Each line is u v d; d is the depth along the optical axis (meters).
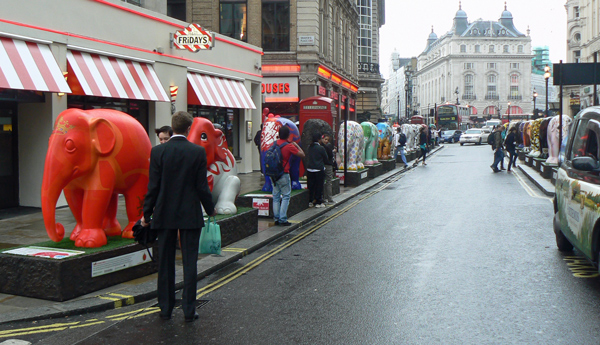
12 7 11.09
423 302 5.93
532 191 16.53
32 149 12.39
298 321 5.38
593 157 6.65
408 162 31.16
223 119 21.52
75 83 12.61
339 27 40.62
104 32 13.84
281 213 10.65
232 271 7.50
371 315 5.52
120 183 6.86
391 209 13.38
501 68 133.38
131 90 14.24
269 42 31.56
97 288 6.25
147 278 6.84
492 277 6.91
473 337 4.88
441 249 8.65
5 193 12.30
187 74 17.89
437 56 147.12
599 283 6.57
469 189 17.39
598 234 6.08
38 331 5.16
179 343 4.85
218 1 29.64
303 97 31.72
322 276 7.13
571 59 63.53
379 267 7.56
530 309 5.64
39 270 5.90
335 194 15.95
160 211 5.28
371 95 60.16
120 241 6.98
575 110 59.41
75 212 6.95
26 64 11.12
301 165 15.52
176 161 5.29
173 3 28.92
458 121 70.56
